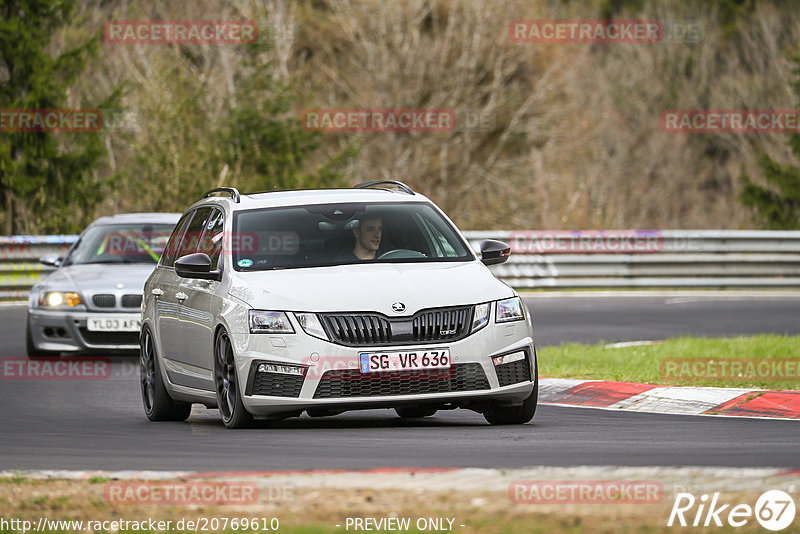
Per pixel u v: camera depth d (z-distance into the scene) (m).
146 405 40.72
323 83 179.88
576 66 195.25
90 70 152.38
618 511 21.05
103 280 56.91
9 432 35.97
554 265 93.94
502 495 22.36
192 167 113.50
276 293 33.66
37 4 126.81
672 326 70.12
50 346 56.66
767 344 54.38
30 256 86.12
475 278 34.59
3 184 122.12
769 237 96.38
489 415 35.62
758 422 35.50
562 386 44.06
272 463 27.64
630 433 32.72
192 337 37.03
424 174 176.88
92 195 125.44
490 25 181.38
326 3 186.38
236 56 154.88
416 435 32.44
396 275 34.19
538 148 183.88
